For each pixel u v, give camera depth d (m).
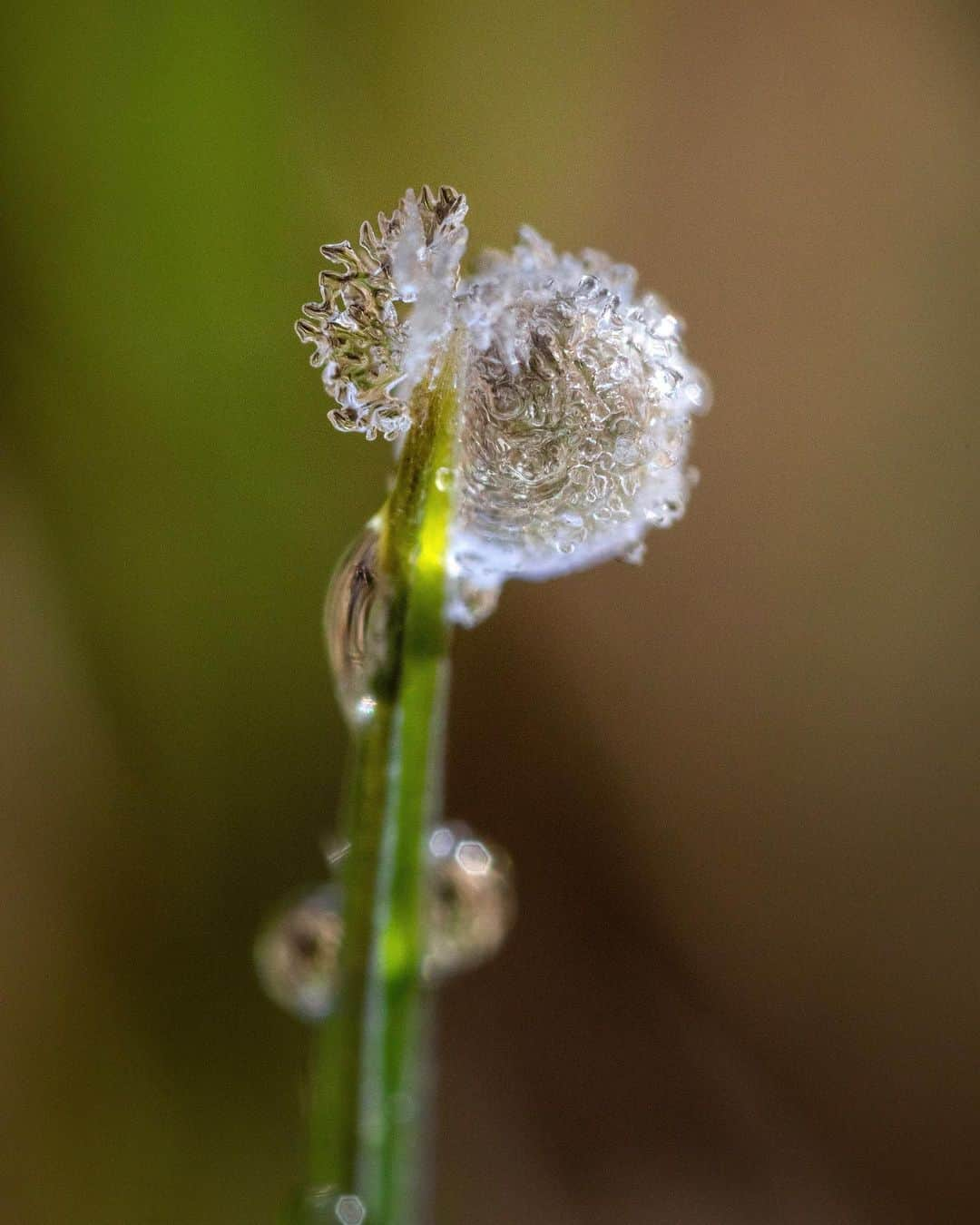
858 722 0.10
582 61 0.10
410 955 0.06
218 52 0.09
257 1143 0.08
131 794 0.09
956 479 0.10
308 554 0.09
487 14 0.09
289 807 0.09
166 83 0.09
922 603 0.10
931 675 0.10
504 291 0.06
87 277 0.09
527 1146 0.09
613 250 0.10
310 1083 0.07
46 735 0.09
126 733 0.09
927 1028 0.09
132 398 0.09
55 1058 0.08
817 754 0.09
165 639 0.09
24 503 0.09
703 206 0.10
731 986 0.09
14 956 0.08
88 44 0.08
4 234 0.09
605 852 0.09
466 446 0.06
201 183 0.09
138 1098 0.08
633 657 0.10
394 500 0.06
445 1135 0.09
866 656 0.10
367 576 0.06
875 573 0.10
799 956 0.09
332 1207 0.06
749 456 0.10
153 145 0.09
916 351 0.10
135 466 0.09
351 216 0.09
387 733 0.06
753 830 0.09
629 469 0.06
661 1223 0.09
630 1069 0.09
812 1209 0.09
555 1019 0.09
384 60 0.09
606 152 0.10
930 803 0.09
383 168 0.09
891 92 0.10
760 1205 0.09
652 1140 0.09
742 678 0.10
